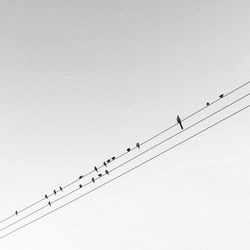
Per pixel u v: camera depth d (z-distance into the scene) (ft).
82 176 71.15
